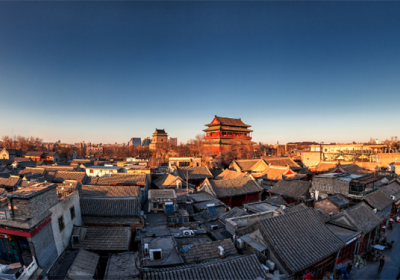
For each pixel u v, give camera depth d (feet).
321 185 108.78
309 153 252.62
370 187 107.04
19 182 125.08
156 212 96.37
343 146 251.39
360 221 77.41
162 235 71.26
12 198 49.57
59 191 73.46
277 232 54.54
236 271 46.16
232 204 128.36
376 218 82.23
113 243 65.51
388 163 202.28
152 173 176.76
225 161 289.12
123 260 59.06
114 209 83.61
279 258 49.44
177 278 43.19
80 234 66.74
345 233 72.84
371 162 208.33
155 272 43.96
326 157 242.58
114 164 254.88
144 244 60.90
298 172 190.08
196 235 76.43
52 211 57.72
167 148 431.02
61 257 59.88
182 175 173.06
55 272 54.34
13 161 267.39
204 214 94.22
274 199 111.45
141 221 82.02
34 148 476.95
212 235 76.84
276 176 163.73
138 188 102.22
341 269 61.77
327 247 55.21
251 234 58.70
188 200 107.65
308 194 118.21
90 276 53.88
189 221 90.89
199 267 45.80
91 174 178.19
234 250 60.75
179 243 68.74
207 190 124.67
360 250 77.87
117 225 80.38
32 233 49.14
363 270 68.95
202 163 255.70
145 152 487.61
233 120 378.94
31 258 51.67
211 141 348.59
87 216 81.41
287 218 59.06
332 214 85.61
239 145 334.03
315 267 54.90
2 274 45.60
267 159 204.54
